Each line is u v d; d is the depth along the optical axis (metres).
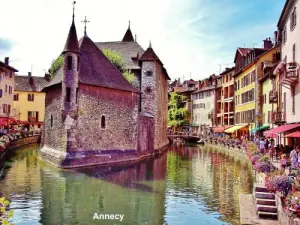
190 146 61.38
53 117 32.09
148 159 37.28
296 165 18.64
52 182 22.53
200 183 23.66
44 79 74.44
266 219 14.27
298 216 11.15
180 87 106.19
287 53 28.59
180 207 17.48
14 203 17.56
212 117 76.88
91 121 30.83
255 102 47.19
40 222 14.98
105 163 31.66
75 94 29.28
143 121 39.06
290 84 26.55
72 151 28.94
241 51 57.91
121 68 43.84
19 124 61.72
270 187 14.15
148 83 43.72
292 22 26.41
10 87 57.72
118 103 33.97
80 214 16.25
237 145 46.41
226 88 70.31
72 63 29.36
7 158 32.97
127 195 19.86
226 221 15.19
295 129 24.73
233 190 21.45
